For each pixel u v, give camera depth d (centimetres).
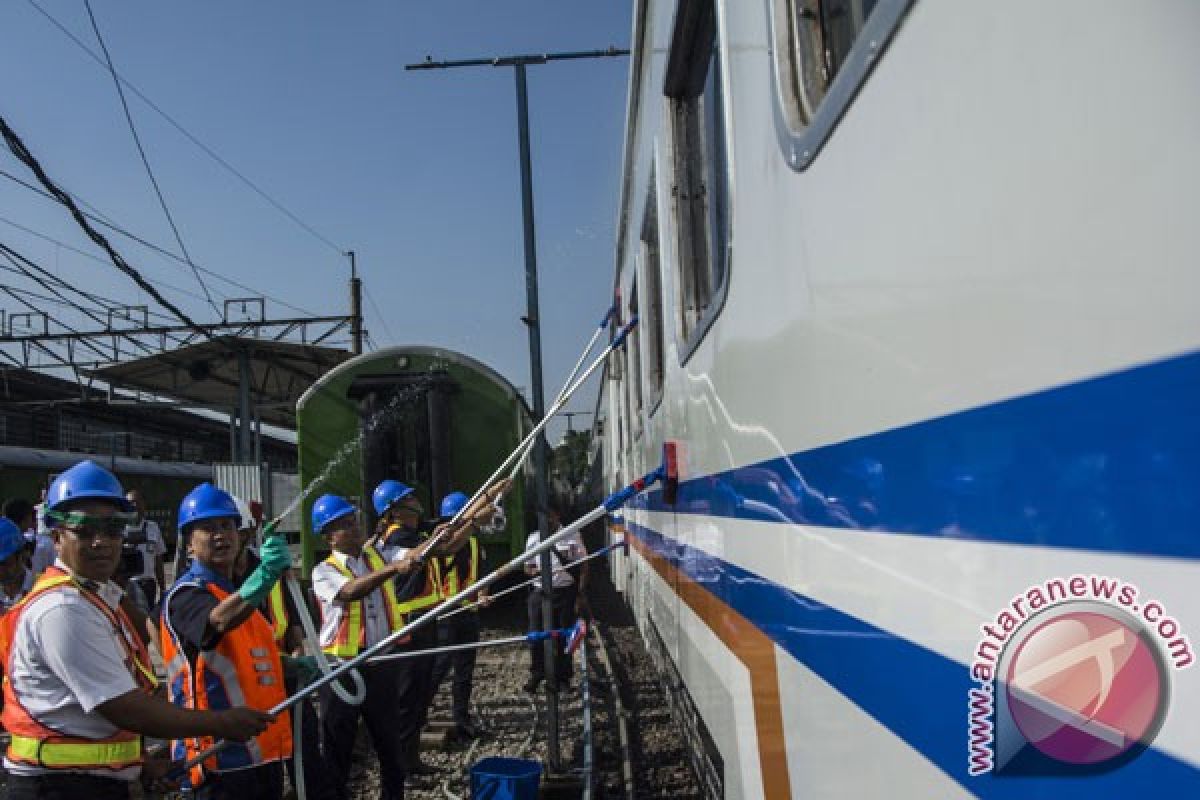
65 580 299
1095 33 79
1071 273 83
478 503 497
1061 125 84
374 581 493
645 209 464
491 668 973
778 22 179
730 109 232
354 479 1070
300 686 464
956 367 106
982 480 100
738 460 237
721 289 257
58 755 295
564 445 2130
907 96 118
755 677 223
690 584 349
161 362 1421
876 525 132
